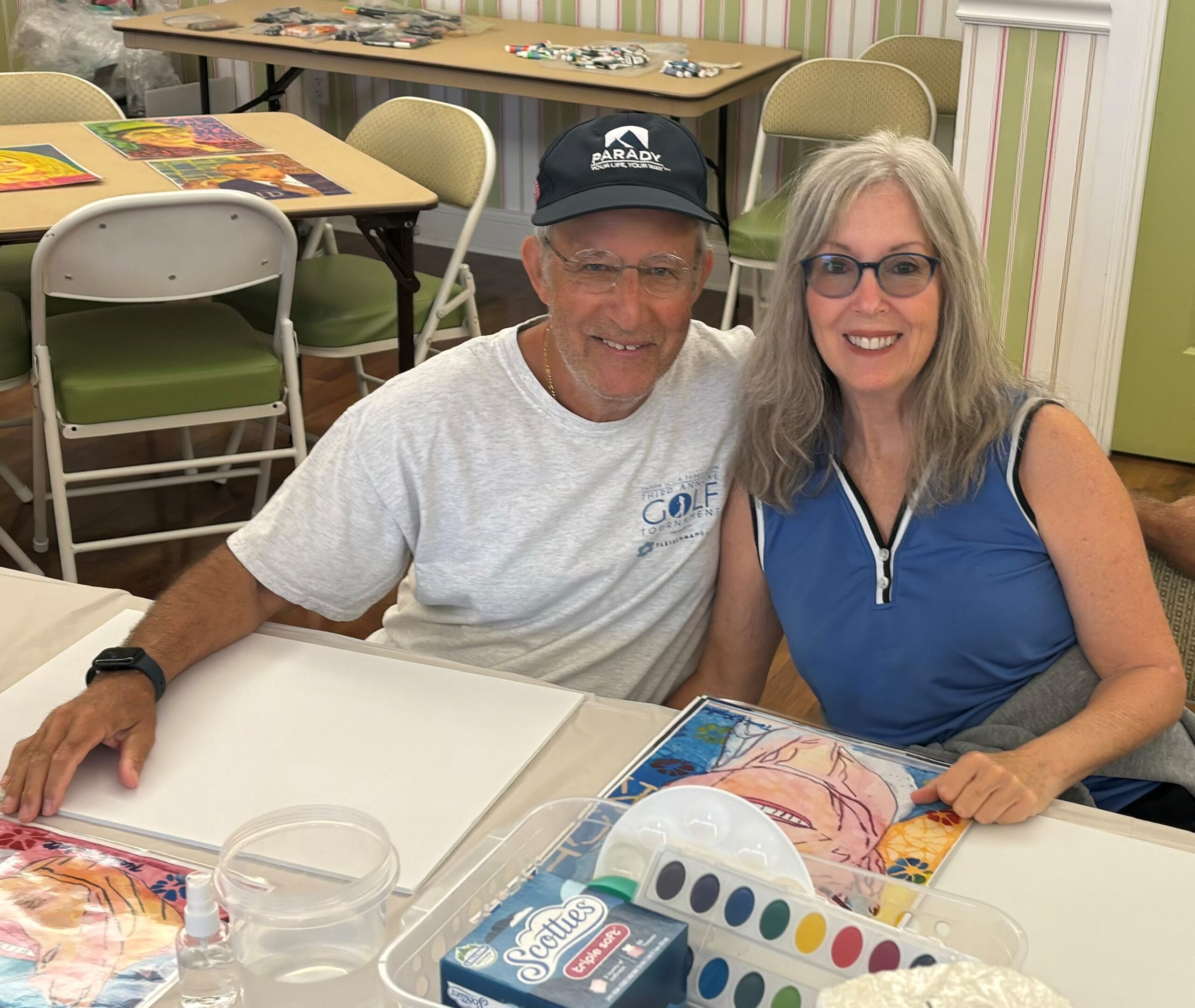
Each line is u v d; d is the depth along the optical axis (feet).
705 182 4.58
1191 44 10.61
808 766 3.85
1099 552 4.36
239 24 15.29
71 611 4.75
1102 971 3.07
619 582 4.87
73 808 3.71
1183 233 11.25
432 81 13.91
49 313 10.59
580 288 4.41
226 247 8.54
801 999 2.78
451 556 4.87
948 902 3.00
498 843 3.34
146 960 3.10
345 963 2.76
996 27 11.01
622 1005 2.53
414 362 10.32
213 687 4.30
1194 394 11.74
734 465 4.87
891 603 4.53
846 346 4.33
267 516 4.82
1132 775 4.48
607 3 15.97
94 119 11.93
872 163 4.30
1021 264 11.67
